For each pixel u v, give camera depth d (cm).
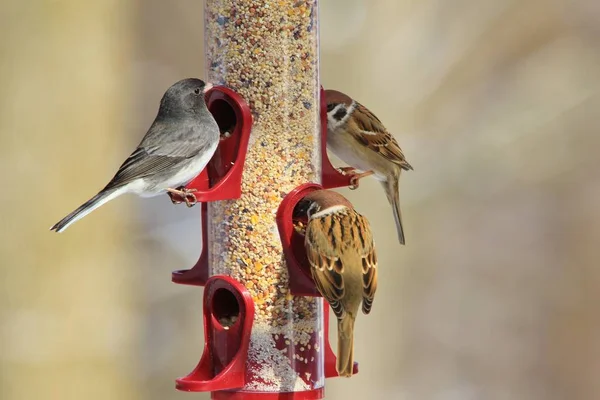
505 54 1788
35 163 1436
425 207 1695
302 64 885
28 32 1454
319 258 820
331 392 1616
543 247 1719
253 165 870
